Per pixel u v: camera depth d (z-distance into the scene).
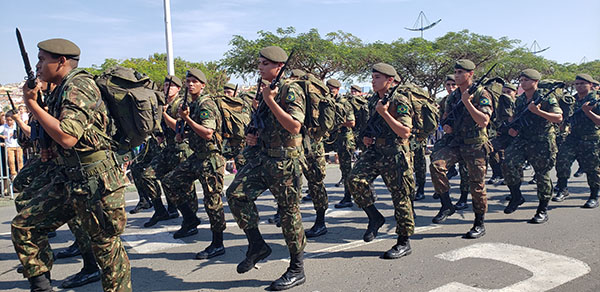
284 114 3.46
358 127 7.02
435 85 22.45
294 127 3.50
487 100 4.84
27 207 3.07
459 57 21.66
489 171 10.72
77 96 2.77
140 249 4.96
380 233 5.44
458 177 9.98
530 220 5.79
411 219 4.42
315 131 4.03
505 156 6.23
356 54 18.94
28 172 4.82
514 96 8.04
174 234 5.41
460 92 5.25
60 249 5.04
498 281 3.77
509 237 5.11
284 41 17.67
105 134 2.99
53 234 5.61
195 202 5.41
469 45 21.05
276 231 5.68
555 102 5.60
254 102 3.99
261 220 6.33
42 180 4.44
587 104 6.36
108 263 3.02
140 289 3.81
